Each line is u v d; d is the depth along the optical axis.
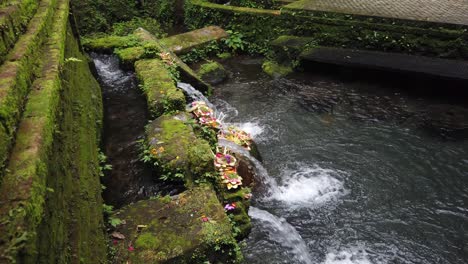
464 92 7.98
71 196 2.76
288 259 4.34
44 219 1.89
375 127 7.24
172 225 3.71
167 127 5.32
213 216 3.81
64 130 3.16
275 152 6.61
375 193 5.56
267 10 11.14
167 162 4.56
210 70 9.52
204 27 11.98
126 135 5.67
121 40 8.82
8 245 1.51
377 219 5.09
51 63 3.21
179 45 10.42
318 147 6.72
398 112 7.68
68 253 2.29
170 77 7.10
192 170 4.43
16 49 2.81
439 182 5.75
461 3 9.59
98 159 4.33
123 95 7.00
